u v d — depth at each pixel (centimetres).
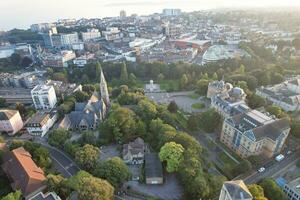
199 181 13762
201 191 13575
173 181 16088
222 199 11494
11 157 16375
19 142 18362
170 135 17750
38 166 16725
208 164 17075
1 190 15225
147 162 16638
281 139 17562
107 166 15375
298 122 19675
